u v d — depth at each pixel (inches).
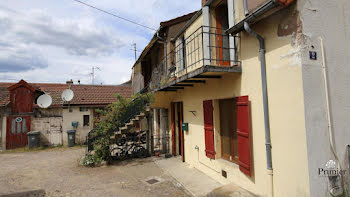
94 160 319.0
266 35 155.8
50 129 525.0
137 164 319.6
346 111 143.8
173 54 339.9
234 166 194.2
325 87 136.0
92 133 356.2
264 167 158.1
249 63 175.0
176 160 322.7
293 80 134.0
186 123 292.4
